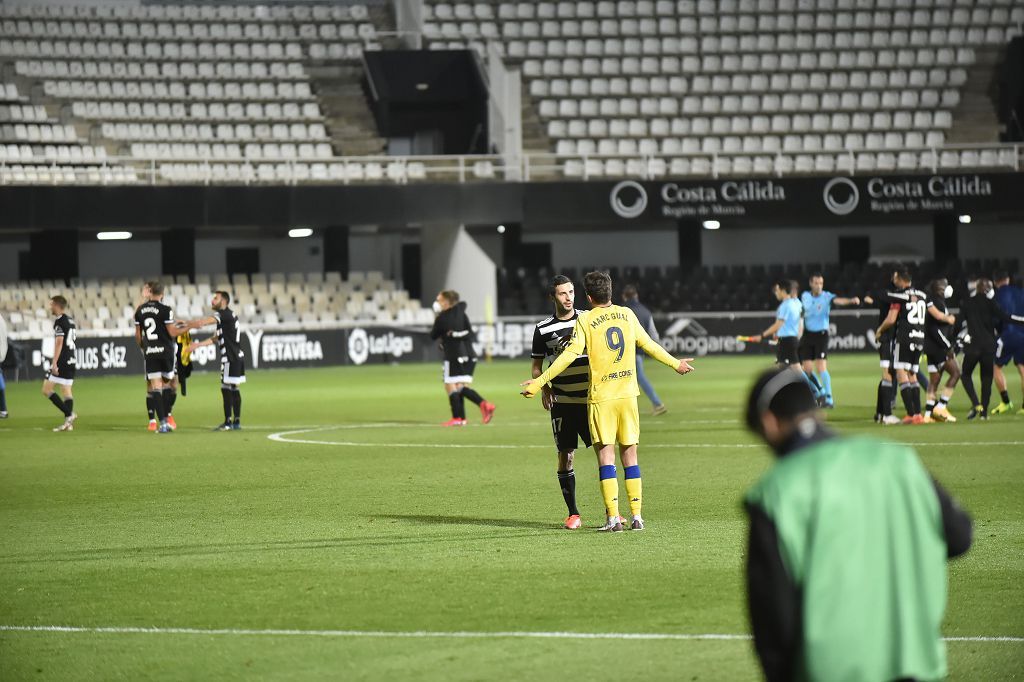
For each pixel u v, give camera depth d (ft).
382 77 494.59
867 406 242.99
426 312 460.55
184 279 447.42
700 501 127.03
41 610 83.92
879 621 36.81
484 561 97.91
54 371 218.59
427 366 429.79
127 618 81.30
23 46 489.26
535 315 468.34
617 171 477.36
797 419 39.14
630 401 109.19
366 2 550.36
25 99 464.65
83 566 98.58
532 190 444.55
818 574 36.70
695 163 473.26
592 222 449.89
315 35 529.04
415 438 196.75
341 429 214.69
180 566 98.07
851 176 444.14
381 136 495.82
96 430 218.38
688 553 99.71
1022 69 487.61
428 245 459.32
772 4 528.63
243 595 87.40
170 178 450.30
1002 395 219.41
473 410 254.68
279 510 126.21
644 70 517.55
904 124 490.49
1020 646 71.51
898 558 37.40
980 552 98.37
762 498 37.55
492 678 66.44
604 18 534.37
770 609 36.68
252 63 503.61
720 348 452.76
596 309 108.68
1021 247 516.32
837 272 471.21
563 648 72.28
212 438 201.57
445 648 72.74
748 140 488.02
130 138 460.96
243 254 504.43
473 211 443.73
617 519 110.42
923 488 38.29
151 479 151.74
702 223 491.31
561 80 510.58
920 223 518.78
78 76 478.18
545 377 106.11
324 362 431.43
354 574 93.91
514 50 522.88
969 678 65.36
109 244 492.54
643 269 505.66
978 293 209.77
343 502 131.03
